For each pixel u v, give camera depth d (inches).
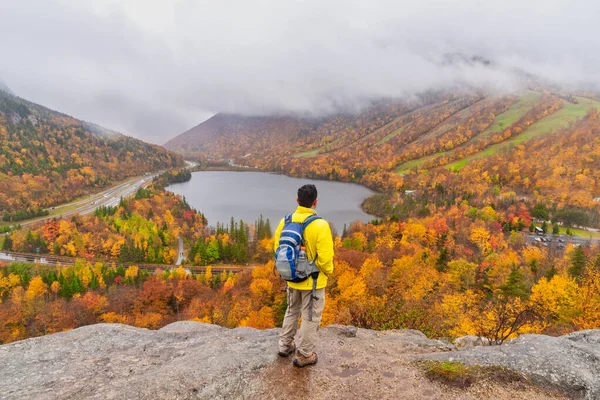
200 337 248.2
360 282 1628.9
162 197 7632.9
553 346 212.5
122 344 234.8
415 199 6633.9
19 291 2517.2
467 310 1289.4
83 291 2650.1
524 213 4840.1
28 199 7470.5
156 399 159.3
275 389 169.8
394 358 209.3
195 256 4291.3
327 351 215.3
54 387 175.5
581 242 3900.1
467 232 3981.3
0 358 209.6
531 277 2145.7
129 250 4355.3
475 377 181.3
